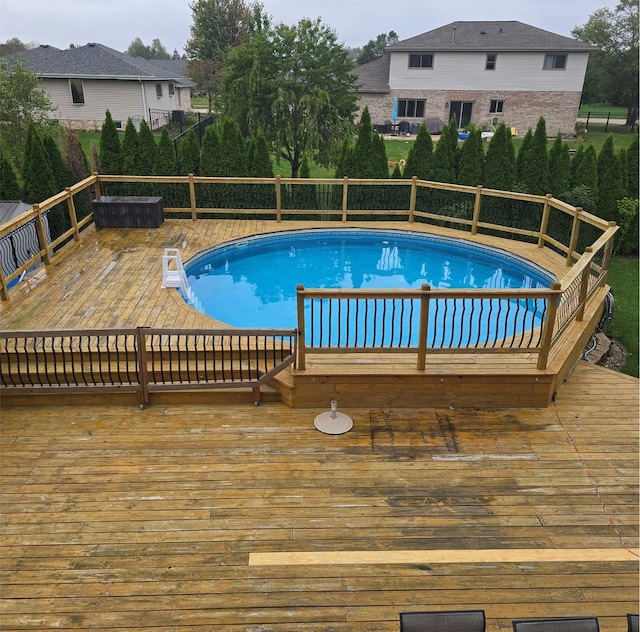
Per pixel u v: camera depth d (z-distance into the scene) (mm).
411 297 4750
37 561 3348
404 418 4906
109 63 25625
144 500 3863
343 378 4922
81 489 3963
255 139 10531
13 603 3070
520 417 4922
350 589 3176
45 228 7855
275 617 2998
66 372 5000
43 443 4473
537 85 26625
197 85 37938
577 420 4879
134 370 5090
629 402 5164
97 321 5934
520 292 4711
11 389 4836
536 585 3205
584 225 9789
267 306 7426
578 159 10500
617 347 6984
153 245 8680
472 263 9188
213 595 3129
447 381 4965
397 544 3508
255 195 10586
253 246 9461
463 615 2334
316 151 16172
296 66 15445
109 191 10562
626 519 3746
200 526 3635
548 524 3697
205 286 8086
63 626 2938
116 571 3285
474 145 10203
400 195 10680
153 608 3047
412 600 3104
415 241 9977
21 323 5859
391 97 27797
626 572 3305
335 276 8602
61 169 9859
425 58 26859
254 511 3775
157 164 10469
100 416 4859
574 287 5406
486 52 26234
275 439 4574
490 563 3363
